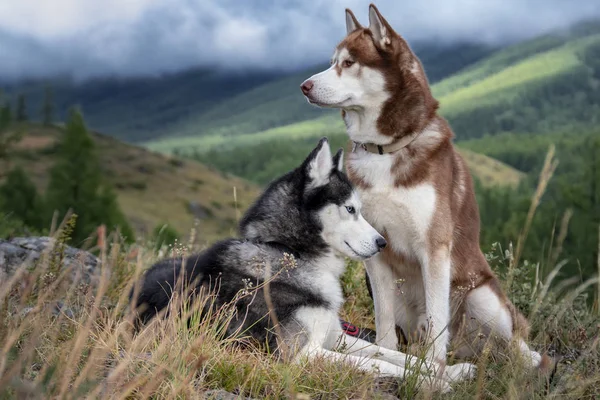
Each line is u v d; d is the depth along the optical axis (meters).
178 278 4.54
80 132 33.84
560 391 3.97
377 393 3.72
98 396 3.05
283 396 3.61
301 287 4.44
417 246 4.95
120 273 5.69
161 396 3.26
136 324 4.49
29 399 2.85
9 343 2.92
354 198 4.75
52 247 4.85
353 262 6.47
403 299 4.94
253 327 4.34
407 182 4.84
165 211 79.44
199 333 3.95
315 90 5.01
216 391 3.51
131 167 96.25
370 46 4.99
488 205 34.00
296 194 4.74
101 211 32.53
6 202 33.12
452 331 5.36
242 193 99.62
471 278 5.21
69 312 4.30
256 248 4.59
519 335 4.71
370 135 5.01
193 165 107.75
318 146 4.69
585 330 5.27
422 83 5.02
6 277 4.76
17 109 116.06
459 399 3.87
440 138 4.96
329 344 4.65
